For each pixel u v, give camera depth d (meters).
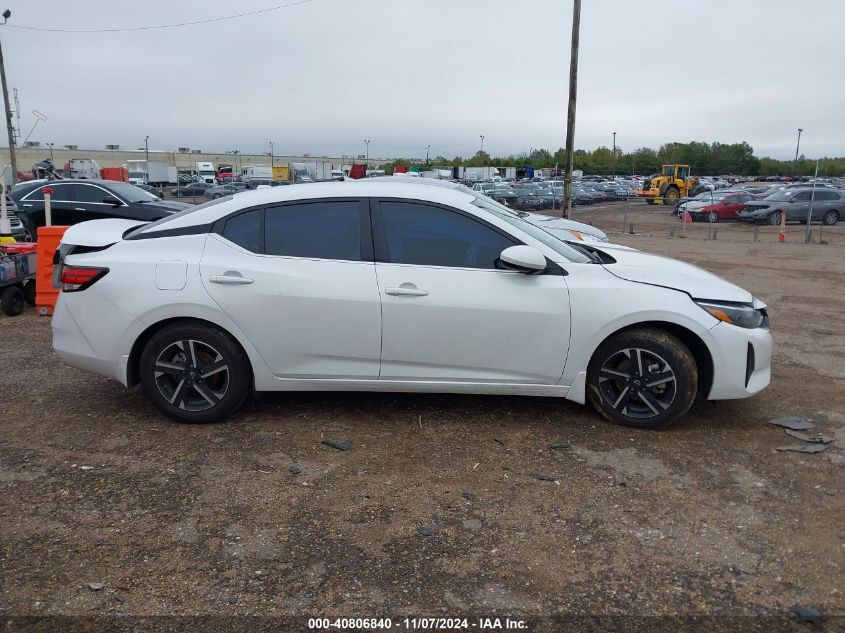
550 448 4.43
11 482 3.95
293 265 4.62
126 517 3.58
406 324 4.56
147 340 4.78
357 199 4.73
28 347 6.92
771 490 3.91
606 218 34.59
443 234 4.66
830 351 7.05
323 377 4.70
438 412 5.04
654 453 4.38
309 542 3.36
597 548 3.33
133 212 14.73
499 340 4.58
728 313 4.61
